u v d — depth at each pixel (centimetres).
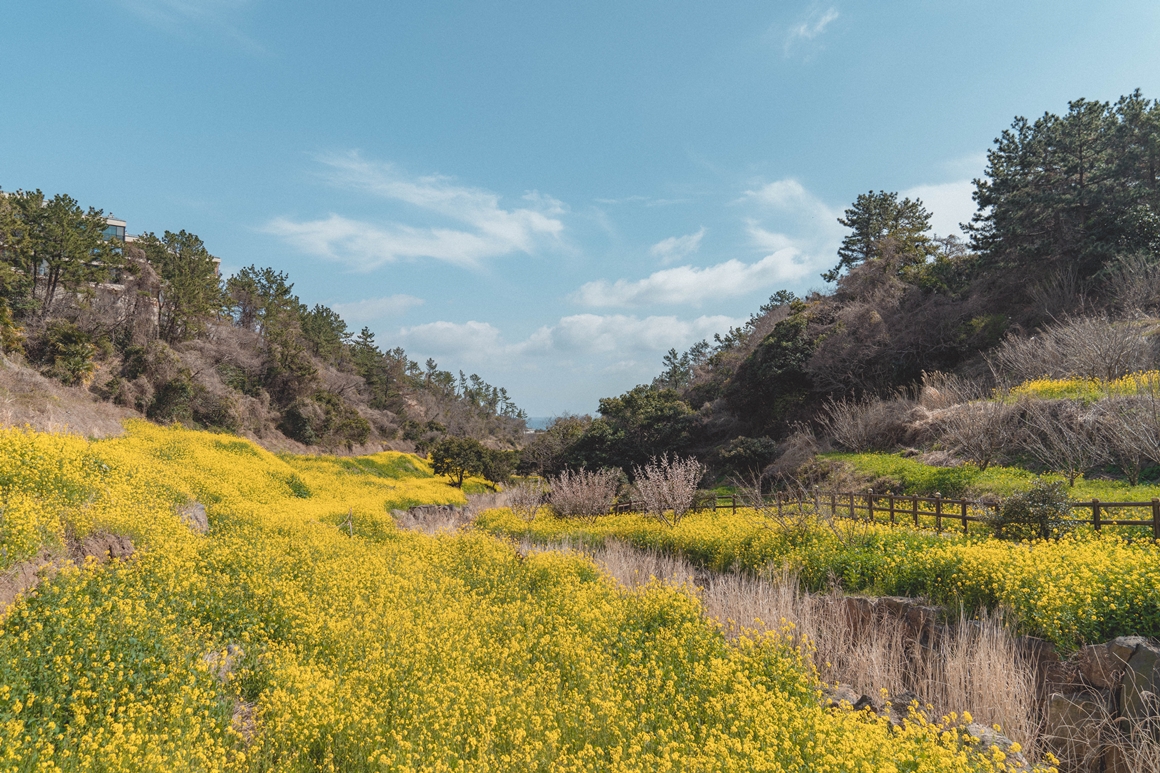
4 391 1964
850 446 2381
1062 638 661
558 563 1122
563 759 482
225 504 1573
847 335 3155
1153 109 2553
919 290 3338
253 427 3919
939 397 2278
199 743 488
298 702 546
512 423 10638
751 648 686
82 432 2009
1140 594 659
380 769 469
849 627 852
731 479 2833
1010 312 2845
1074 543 929
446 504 3181
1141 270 2255
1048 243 2738
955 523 1235
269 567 995
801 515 1210
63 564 730
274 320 5222
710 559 1315
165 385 3191
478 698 562
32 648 553
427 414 7550
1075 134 2678
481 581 1081
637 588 968
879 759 434
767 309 5416
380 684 609
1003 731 604
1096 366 1747
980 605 790
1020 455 1655
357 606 837
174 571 842
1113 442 1398
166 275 3834
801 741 493
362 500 2584
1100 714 588
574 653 694
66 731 485
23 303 2758
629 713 562
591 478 2152
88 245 3088
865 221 4562
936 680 691
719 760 466
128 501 1109
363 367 6625
